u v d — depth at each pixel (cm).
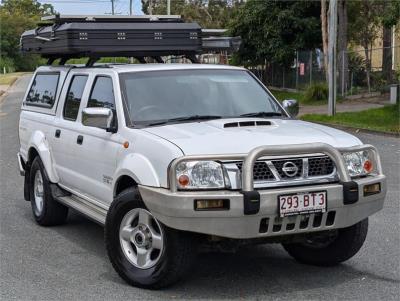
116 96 604
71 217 824
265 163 493
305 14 3412
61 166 715
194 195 473
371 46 3578
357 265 605
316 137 532
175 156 491
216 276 574
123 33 698
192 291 533
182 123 579
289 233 495
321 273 583
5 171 1180
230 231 478
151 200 499
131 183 561
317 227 504
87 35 686
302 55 3322
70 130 684
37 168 775
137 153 537
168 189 492
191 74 646
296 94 3186
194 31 727
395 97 2177
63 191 733
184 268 511
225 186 485
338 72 2819
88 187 643
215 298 516
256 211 473
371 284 550
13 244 691
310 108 2541
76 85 713
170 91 619
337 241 577
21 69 9481
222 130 539
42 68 840
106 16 739
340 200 501
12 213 847
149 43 708
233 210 472
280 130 547
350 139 552
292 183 496
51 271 593
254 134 525
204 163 485
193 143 503
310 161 507
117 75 621
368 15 3366
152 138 527
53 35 729
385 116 2005
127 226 543
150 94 611
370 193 525
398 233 716
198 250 521
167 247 506
